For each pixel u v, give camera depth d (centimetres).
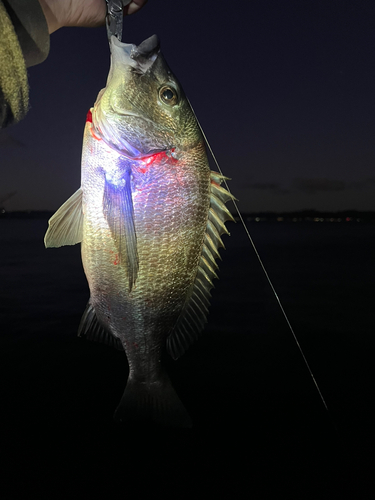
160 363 41
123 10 31
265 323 160
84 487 63
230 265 351
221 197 40
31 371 108
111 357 118
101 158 35
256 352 125
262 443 75
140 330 39
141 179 36
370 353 125
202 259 40
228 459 71
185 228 38
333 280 271
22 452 72
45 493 62
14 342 131
